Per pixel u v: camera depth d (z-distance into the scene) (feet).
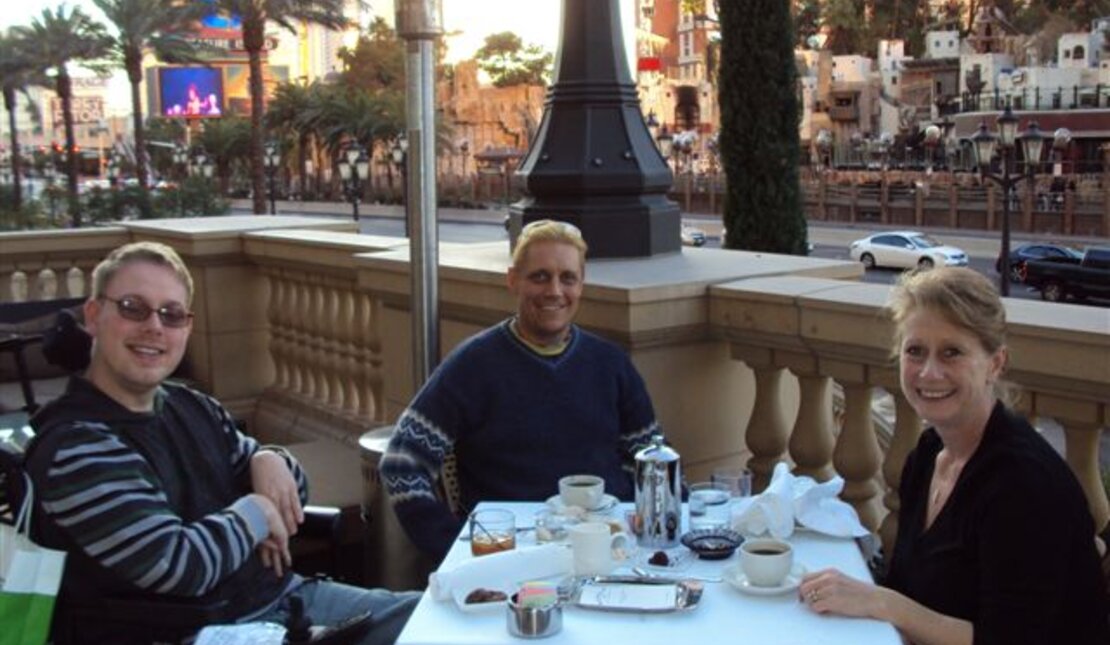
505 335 11.89
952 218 166.91
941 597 8.30
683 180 202.59
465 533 9.78
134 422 9.37
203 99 272.92
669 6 314.55
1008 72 227.20
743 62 54.44
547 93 17.46
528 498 11.66
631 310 13.66
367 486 13.53
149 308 9.21
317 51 420.36
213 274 23.73
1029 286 92.94
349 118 224.12
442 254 17.83
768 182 54.70
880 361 12.48
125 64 154.51
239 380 24.20
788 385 15.10
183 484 9.70
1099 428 10.95
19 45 156.25
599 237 16.30
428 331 14.80
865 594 7.79
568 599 7.97
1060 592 7.82
